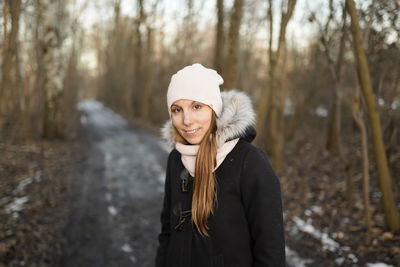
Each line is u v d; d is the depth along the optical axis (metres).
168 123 1.38
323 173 6.59
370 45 3.69
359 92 3.57
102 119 25.55
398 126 4.43
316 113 11.52
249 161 1.14
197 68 1.21
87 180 6.84
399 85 3.94
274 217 1.10
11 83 10.40
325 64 8.16
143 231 4.34
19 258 3.27
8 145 9.16
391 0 3.39
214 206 1.15
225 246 1.14
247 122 1.16
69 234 4.09
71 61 22.91
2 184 5.70
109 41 32.84
